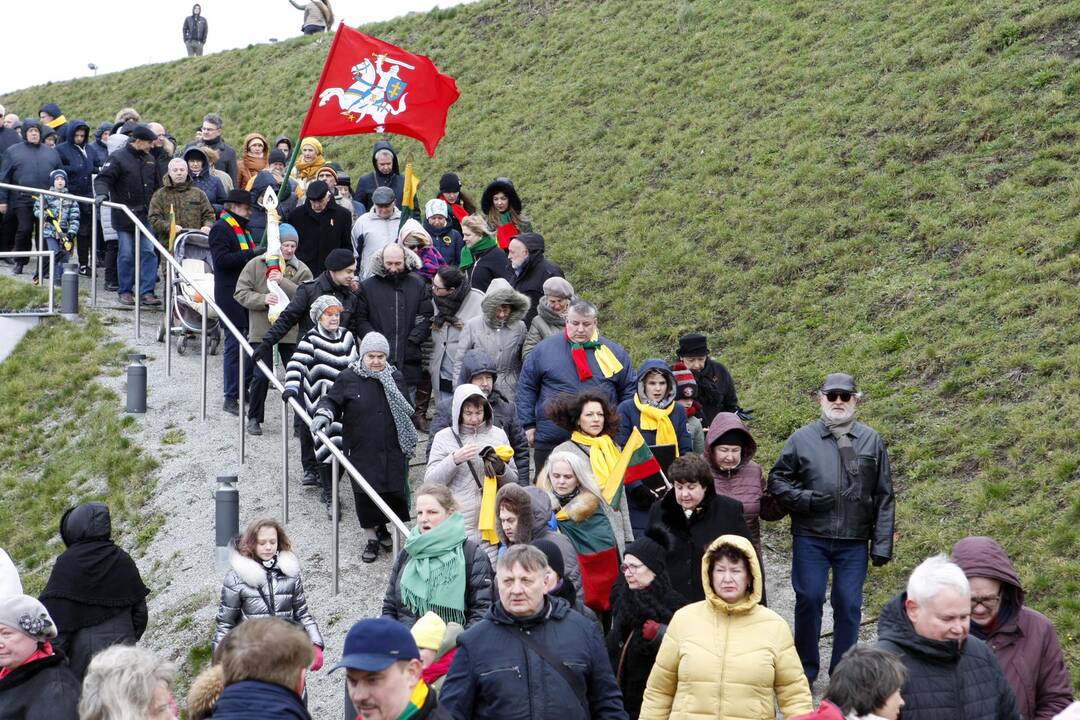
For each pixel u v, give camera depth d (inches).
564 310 668.1
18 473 798.5
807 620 514.0
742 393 793.6
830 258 888.3
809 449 511.2
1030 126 911.0
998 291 765.3
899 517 631.2
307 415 647.8
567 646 343.9
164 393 837.2
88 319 960.9
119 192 980.6
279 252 764.6
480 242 791.7
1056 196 828.0
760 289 893.2
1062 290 732.7
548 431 609.3
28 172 1090.1
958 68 1018.7
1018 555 573.3
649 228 1033.5
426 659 345.4
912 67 1067.9
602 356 615.8
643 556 410.3
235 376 802.2
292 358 661.3
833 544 509.4
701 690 365.1
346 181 981.2
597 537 493.0
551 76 1433.3
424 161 1363.2
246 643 278.1
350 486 719.7
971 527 604.7
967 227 843.4
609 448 526.0
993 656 339.6
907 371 740.0
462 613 426.9
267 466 737.0
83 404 840.9
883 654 301.9
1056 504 591.2
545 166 1233.4
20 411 856.3
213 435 776.9
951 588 327.3
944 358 732.0
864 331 798.5
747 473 519.8
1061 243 772.0
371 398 617.6
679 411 560.7
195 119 1721.2
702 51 1307.8
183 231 924.6
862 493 505.0
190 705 323.6
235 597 476.7
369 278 711.7
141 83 1929.1
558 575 407.5
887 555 500.7
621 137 1219.2
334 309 657.6
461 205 899.4
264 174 966.4
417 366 729.0
